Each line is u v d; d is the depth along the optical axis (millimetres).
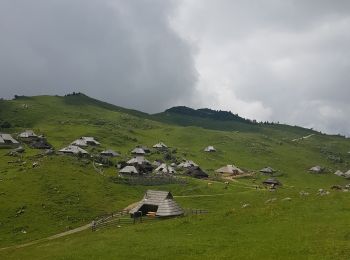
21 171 131625
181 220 65062
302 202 64875
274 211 60844
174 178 152500
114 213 100375
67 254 51625
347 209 57312
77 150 184000
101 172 149500
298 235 47438
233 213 63625
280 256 40812
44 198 108125
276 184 195500
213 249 46156
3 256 62375
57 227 90000
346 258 38219
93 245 54656
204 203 120625
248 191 145125
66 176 130250
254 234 50750
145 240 53875
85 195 116000
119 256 47219
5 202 102000
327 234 46406
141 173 157750
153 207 93938
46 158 152750
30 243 77188
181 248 47719
